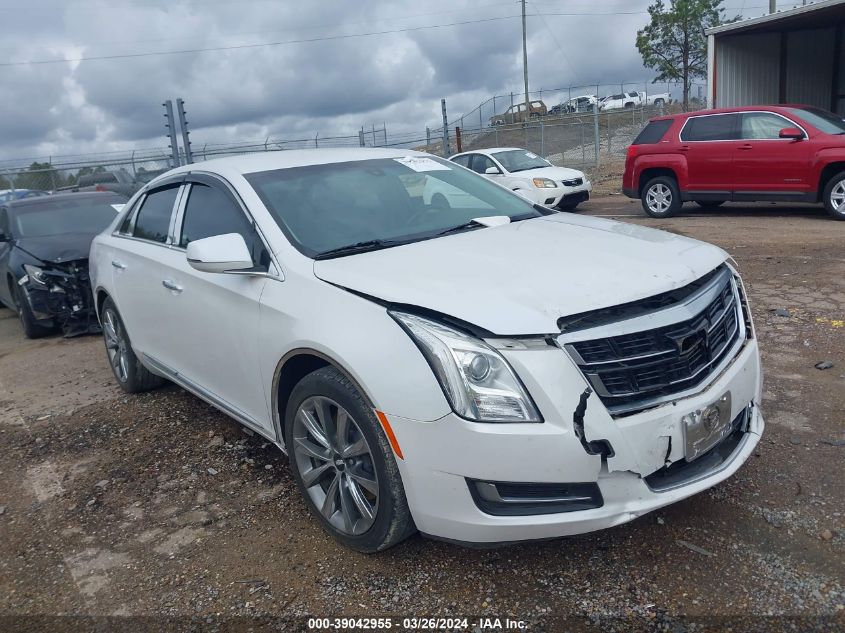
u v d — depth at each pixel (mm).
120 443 4598
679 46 37000
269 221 3584
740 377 2980
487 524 2600
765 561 2822
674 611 2598
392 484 2775
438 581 2891
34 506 3857
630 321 2639
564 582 2812
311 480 3234
